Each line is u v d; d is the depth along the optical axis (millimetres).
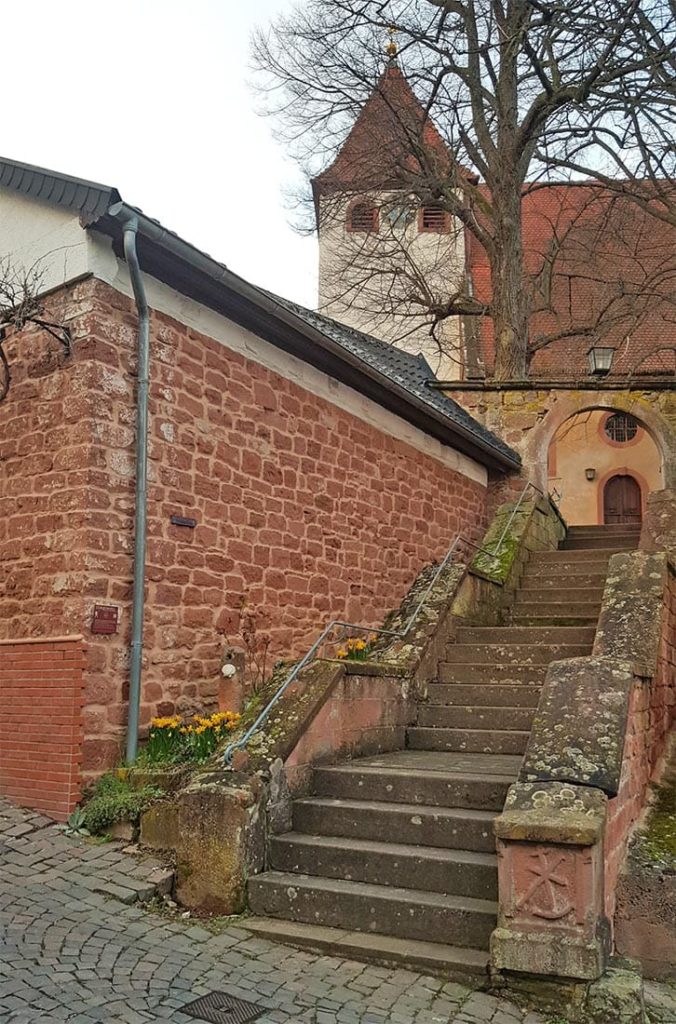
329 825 5559
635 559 7297
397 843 5309
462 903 4637
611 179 18266
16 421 6793
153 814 5488
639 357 23906
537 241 28516
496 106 18188
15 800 6160
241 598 7598
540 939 4043
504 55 17062
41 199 6805
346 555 9312
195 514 7141
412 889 4918
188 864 5059
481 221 23016
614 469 27922
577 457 28188
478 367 23875
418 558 10930
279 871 5246
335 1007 3936
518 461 13688
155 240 6496
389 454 10477
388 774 5844
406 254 19953
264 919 4902
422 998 4078
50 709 6090
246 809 5078
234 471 7668
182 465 7051
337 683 6434
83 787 5910
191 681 6906
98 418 6344
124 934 4477
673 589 7520
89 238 6480
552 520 13977
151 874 5109
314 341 8367
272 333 8180
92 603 6113
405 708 7477
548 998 4020
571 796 4344
